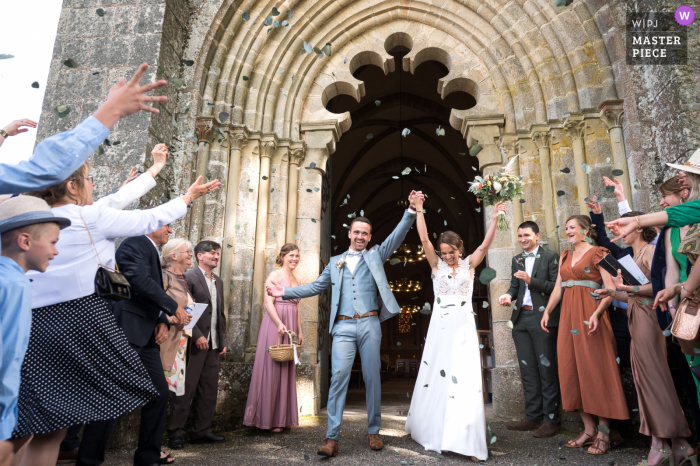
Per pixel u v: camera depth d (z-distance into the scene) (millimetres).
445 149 14680
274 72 6320
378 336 3699
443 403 3535
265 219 5934
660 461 3041
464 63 6285
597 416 3793
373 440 3627
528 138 5789
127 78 5375
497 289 5453
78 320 1966
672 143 4402
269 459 3357
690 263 2684
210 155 5859
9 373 1428
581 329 3680
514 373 5137
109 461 3301
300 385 5488
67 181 2178
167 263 3713
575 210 5367
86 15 5684
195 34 6031
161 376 2883
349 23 6492
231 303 5523
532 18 5941
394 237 3873
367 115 12578
